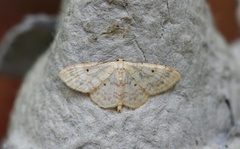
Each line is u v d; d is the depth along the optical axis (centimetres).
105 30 9
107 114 9
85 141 9
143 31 9
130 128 9
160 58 9
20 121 11
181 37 9
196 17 10
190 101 10
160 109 9
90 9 9
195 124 10
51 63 10
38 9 19
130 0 9
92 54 9
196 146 10
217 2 16
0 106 19
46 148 10
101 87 9
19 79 18
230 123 11
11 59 16
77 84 9
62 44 9
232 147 11
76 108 9
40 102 10
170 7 9
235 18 16
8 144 11
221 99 11
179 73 10
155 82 9
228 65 12
